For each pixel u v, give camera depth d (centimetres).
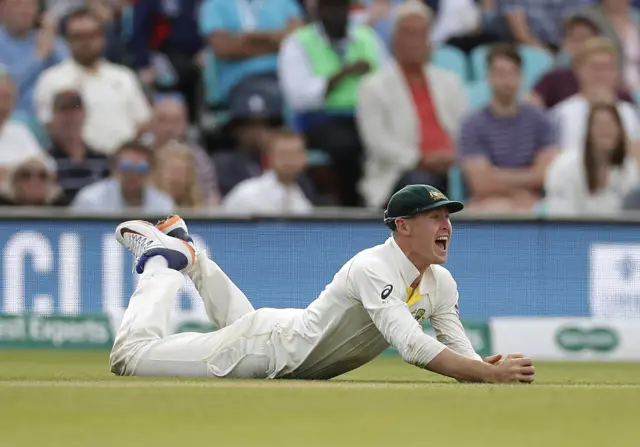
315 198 4562
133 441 1166
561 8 4925
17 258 4075
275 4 4809
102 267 4078
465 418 1411
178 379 2175
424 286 2106
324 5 4653
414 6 4575
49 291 4084
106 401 1625
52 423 1351
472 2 4888
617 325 4034
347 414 1453
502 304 4031
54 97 4475
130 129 4597
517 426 1329
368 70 4694
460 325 2202
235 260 4047
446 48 4819
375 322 2053
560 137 4609
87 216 4078
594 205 4562
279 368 2184
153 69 4731
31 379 2222
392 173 4572
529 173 4569
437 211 2030
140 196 4372
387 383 2078
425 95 4600
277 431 1266
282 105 4684
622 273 4047
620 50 4878
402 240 2048
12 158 4469
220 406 1554
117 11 4738
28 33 4619
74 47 4566
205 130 4709
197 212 4078
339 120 4628
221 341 2216
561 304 4038
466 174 4578
